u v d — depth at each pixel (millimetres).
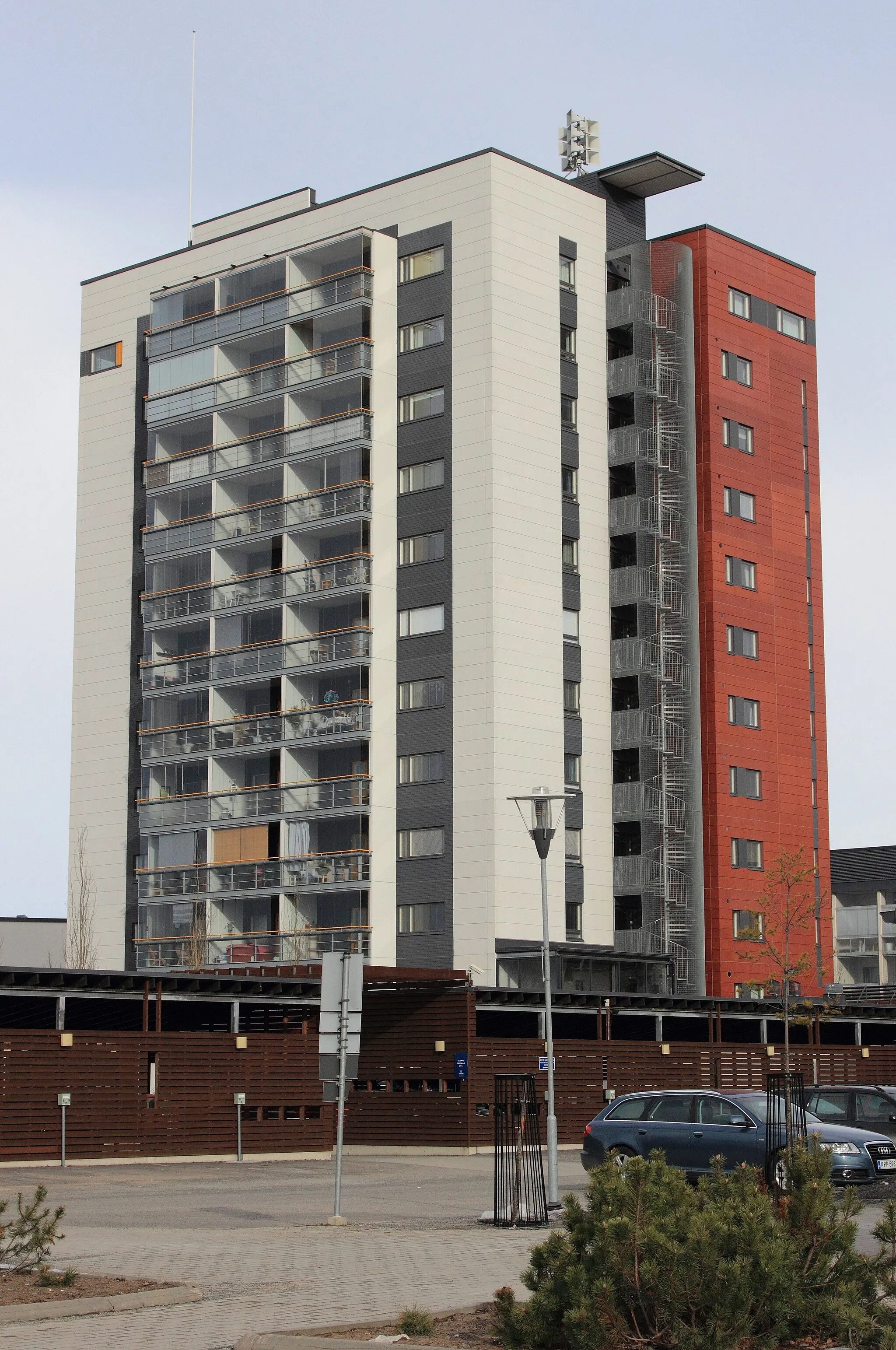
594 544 75125
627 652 74625
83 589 83938
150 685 78188
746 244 82500
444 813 69625
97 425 84812
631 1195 13695
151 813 76625
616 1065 53406
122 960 78625
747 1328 12898
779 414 83188
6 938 103188
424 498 72312
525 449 71875
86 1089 41375
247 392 76500
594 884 72625
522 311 72688
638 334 76812
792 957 78250
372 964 69062
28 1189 34594
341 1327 14453
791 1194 14398
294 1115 46125
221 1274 18938
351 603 72188
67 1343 13883
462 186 72750
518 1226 25922
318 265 76500
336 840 70938
